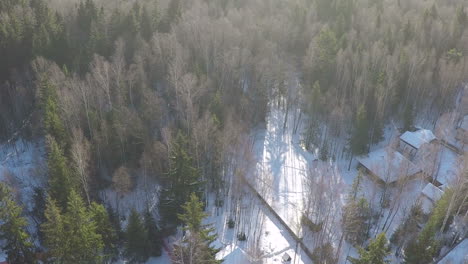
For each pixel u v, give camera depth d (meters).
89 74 69.81
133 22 88.12
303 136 78.38
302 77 90.88
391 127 81.69
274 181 67.75
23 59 78.62
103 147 60.84
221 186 62.56
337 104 76.81
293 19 102.56
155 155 58.59
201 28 86.38
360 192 64.75
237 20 96.88
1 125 72.25
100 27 84.44
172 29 87.69
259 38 89.06
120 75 70.62
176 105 71.00
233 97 76.12
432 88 84.06
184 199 52.75
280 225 60.03
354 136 70.50
